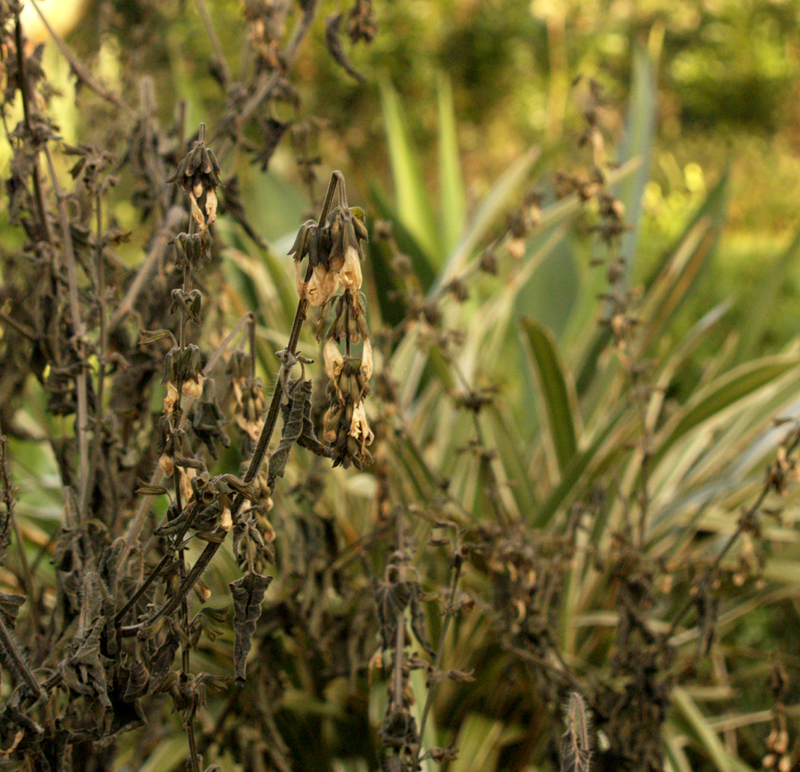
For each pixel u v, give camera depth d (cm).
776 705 121
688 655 152
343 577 125
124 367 106
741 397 162
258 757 117
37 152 105
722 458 192
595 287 232
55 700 97
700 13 706
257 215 243
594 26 666
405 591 102
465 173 598
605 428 151
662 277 205
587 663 157
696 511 171
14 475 162
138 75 141
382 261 219
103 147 117
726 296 303
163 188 117
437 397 191
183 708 90
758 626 175
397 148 286
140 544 99
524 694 147
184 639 89
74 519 102
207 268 119
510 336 263
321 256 79
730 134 652
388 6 543
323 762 141
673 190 463
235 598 86
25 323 115
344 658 123
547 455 180
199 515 87
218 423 97
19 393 117
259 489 85
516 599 115
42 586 131
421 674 121
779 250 354
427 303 127
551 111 561
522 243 125
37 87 108
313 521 120
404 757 100
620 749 116
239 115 118
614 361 191
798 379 195
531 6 620
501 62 596
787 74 649
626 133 259
